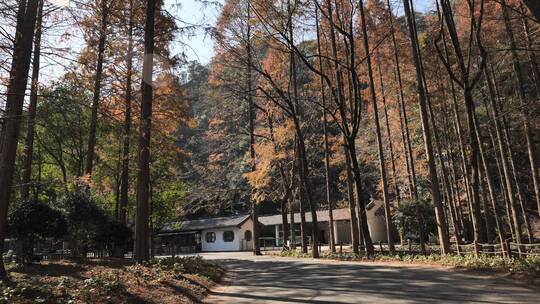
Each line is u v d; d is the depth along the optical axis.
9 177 9.70
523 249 16.41
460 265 15.76
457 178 32.28
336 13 22.84
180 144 40.38
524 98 18.72
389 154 30.80
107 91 18.38
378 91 28.41
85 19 14.43
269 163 28.98
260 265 21.02
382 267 17.23
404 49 25.62
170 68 16.44
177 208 30.84
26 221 11.62
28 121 13.90
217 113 33.81
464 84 18.62
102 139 22.94
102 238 15.85
